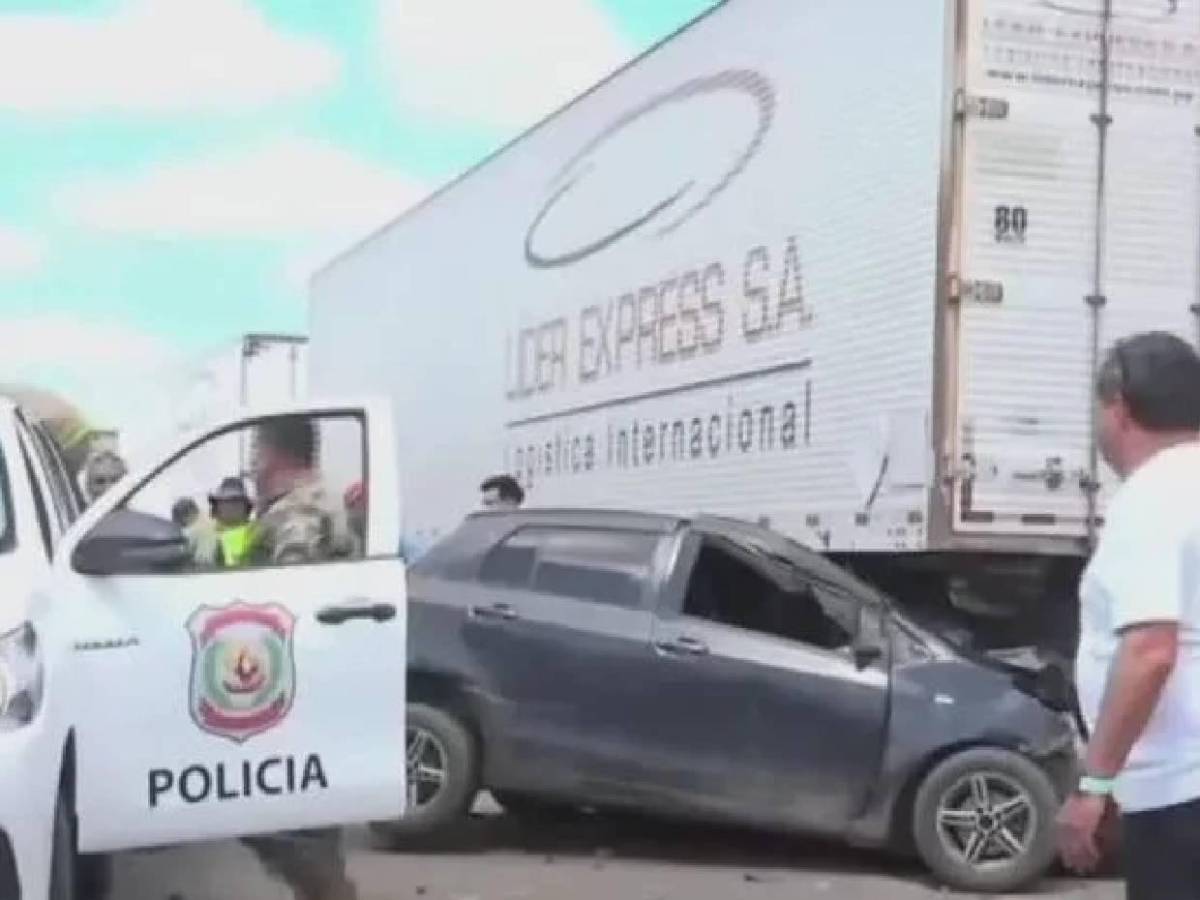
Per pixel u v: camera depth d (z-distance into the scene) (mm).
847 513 11305
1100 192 10594
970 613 11047
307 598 6328
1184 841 3682
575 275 16500
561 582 9445
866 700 8945
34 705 4945
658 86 14734
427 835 9508
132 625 6043
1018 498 10359
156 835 6035
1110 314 10578
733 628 9211
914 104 10734
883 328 10969
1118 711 3615
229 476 6875
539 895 8406
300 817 6238
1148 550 3621
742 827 9742
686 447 13922
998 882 8766
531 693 9258
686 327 13969
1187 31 10766
